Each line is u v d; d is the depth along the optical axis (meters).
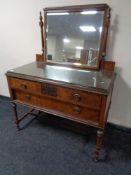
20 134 1.72
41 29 1.64
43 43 1.69
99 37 1.43
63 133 1.74
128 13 1.34
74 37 1.54
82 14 1.43
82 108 1.25
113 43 1.48
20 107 2.24
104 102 1.12
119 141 1.64
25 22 1.81
